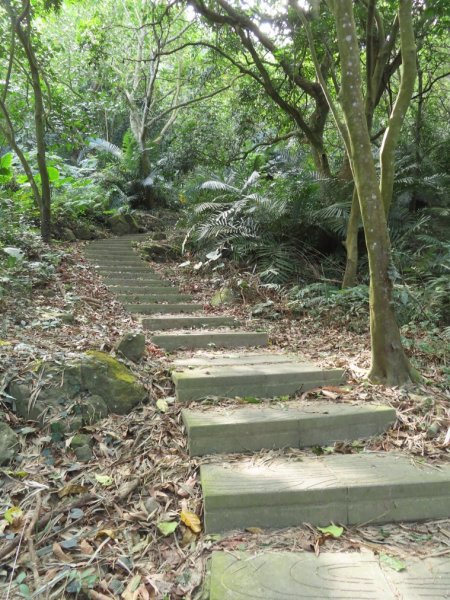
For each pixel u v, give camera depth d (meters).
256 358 3.68
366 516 2.04
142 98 13.92
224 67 10.49
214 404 2.85
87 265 6.29
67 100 8.83
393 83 10.07
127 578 1.73
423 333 4.22
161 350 3.75
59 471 2.23
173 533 1.92
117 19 12.98
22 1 5.85
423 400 2.87
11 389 2.54
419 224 5.95
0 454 2.24
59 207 8.39
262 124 11.09
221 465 2.27
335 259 6.49
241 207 6.92
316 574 1.69
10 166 8.30
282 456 2.41
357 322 4.68
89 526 1.97
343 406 2.79
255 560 1.77
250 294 5.70
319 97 7.88
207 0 8.03
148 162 12.78
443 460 2.34
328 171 7.70
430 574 1.70
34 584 1.69
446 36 8.01
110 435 2.48
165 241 8.40
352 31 3.09
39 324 3.65
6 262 5.08
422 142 8.75
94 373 2.68
